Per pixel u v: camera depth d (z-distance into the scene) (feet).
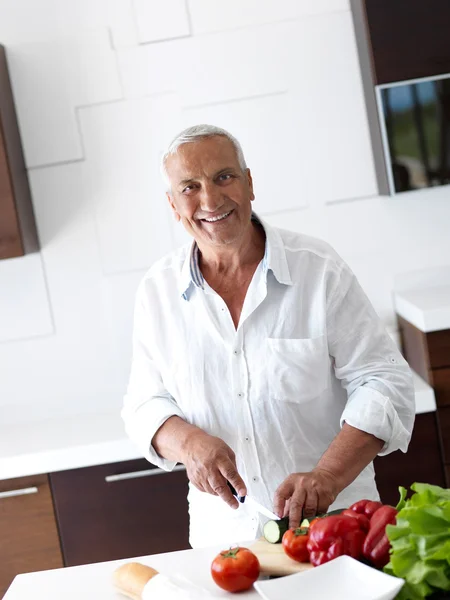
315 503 5.00
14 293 9.80
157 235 9.73
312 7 9.44
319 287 5.87
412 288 9.82
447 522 3.89
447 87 8.74
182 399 6.05
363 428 5.41
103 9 9.46
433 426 8.37
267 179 9.66
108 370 9.93
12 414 9.98
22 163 9.50
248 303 5.84
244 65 9.51
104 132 9.59
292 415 5.89
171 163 5.64
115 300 9.82
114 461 8.34
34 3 9.45
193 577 4.58
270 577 4.47
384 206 9.70
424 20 8.67
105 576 4.82
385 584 3.81
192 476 5.50
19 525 8.44
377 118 8.97
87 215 9.71
